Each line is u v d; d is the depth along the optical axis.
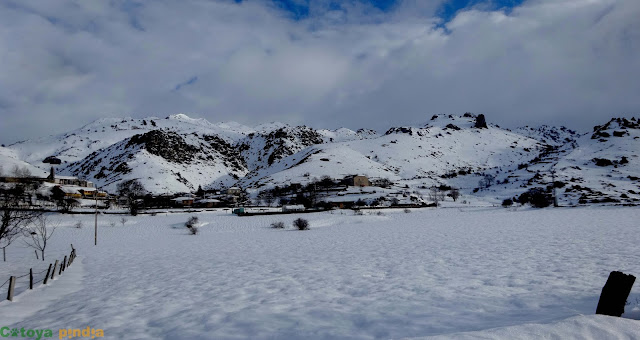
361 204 130.62
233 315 10.18
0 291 16.84
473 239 31.31
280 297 12.55
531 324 6.56
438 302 10.77
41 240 50.91
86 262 28.48
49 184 136.00
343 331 8.30
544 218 56.22
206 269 21.19
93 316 11.33
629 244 22.62
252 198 184.50
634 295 9.77
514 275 14.60
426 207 118.31
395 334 7.92
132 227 69.25
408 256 22.53
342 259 22.64
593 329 6.18
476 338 6.09
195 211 95.19
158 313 11.20
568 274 14.22
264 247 34.12
